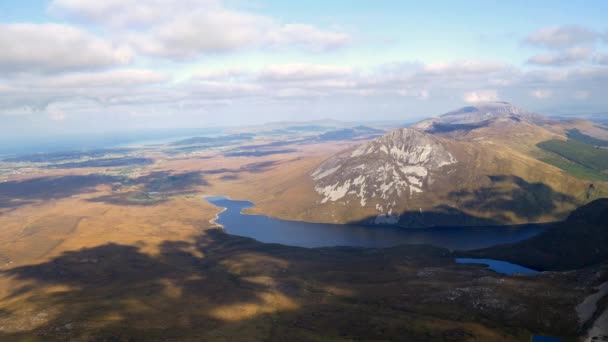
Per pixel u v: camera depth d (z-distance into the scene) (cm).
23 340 14925
